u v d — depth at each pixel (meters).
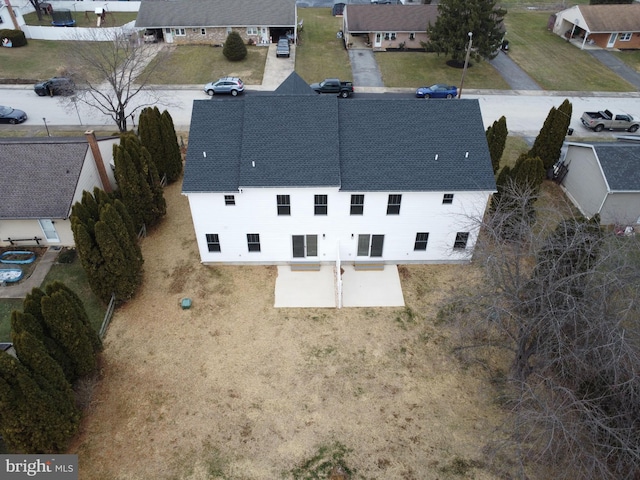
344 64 51.31
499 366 20.75
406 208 23.84
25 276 24.78
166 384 19.84
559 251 17.92
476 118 24.69
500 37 46.53
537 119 41.31
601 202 28.25
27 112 40.97
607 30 54.00
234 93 44.09
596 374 15.68
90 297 23.72
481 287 20.25
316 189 22.97
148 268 25.47
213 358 20.92
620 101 44.78
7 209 24.98
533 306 17.16
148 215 27.38
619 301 16.42
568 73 50.28
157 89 45.12
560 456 16.64
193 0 55.38
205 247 25.00
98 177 28.77
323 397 19.45
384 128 24.38
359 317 22.92
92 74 45.00
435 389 19.83
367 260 25.92
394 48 55.28
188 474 16.88
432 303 23.61
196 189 22.86
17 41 52.53
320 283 24.73
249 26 54.25
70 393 17.36
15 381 15.55
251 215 23.83
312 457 17.45
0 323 22.16
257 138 23.73
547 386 16.27
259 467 17.14
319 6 71.94
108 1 66.19
